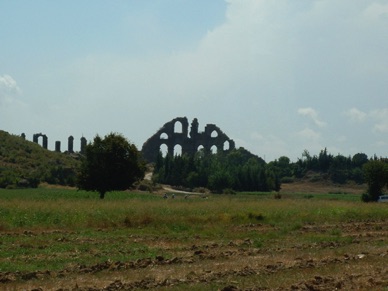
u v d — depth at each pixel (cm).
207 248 2983
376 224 4631
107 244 3020
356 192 18025
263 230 3972
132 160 7862
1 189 11419
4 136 16462
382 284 2016
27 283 2003
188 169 17462
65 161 16062
